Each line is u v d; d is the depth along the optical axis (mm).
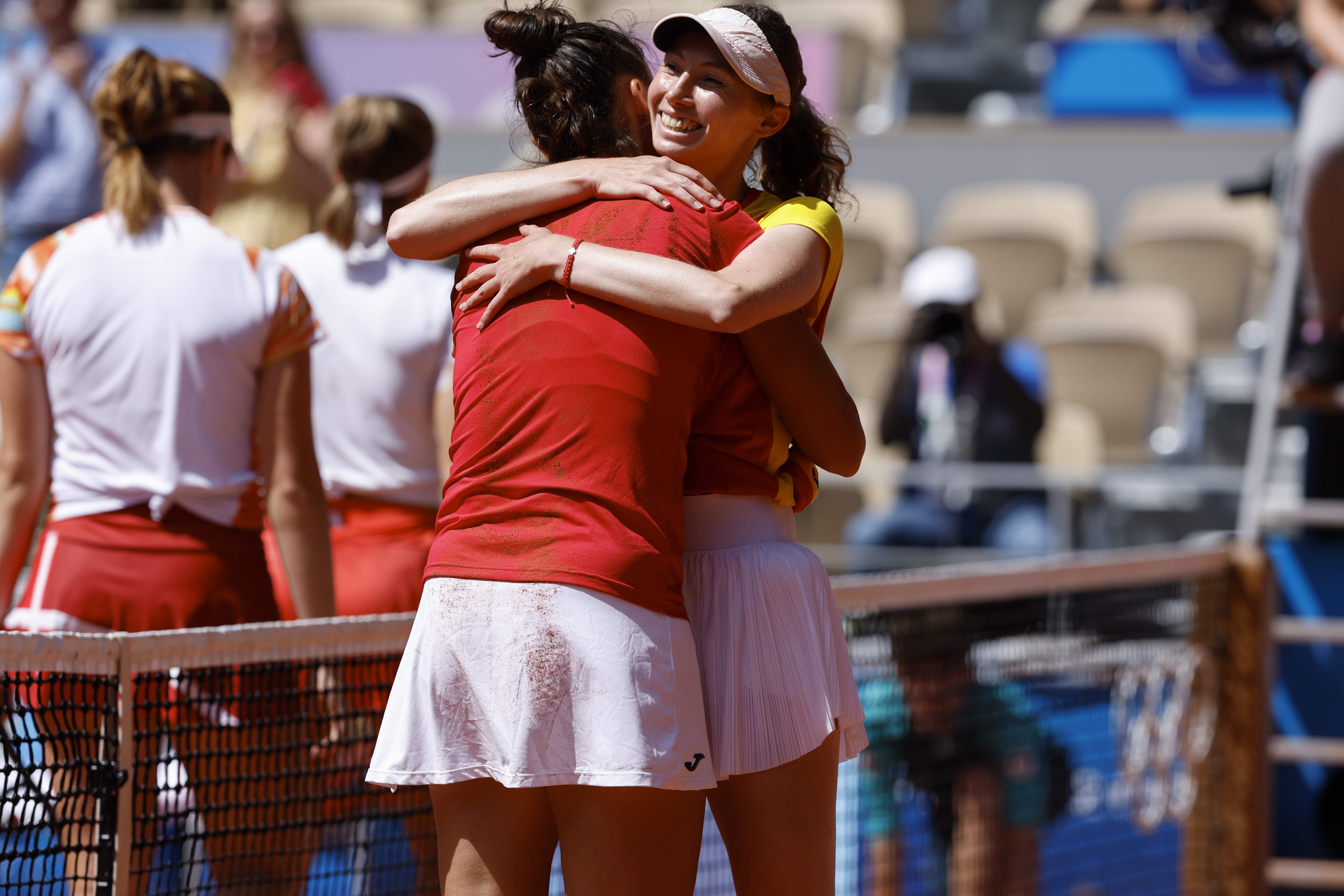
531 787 6945
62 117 23359
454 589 7102
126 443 9602
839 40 34469
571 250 7113
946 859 13789
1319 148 16328
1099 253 32625
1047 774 14453
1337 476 18172
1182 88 33500
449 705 7094
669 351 7094
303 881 9508
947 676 13703
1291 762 18047
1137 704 15406
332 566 10133
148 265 9680
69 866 8594
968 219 32656
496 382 7176
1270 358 17906
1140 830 15297
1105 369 27078
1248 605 16422
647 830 7035
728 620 7539
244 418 9898
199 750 8977
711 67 7680
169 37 31578
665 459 7090
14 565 9789
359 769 9852
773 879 7652
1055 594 14680
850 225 32000
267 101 19906
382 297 11695
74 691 8406
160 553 9578
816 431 7656
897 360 27656
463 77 31938
